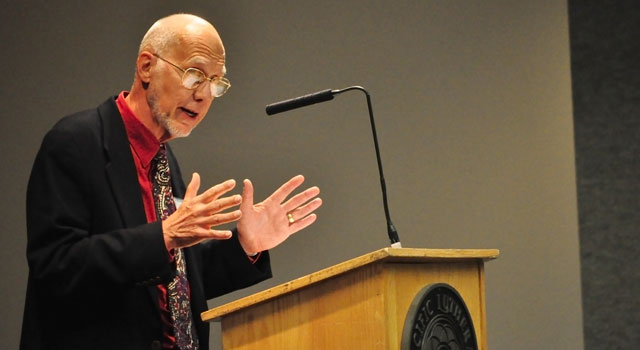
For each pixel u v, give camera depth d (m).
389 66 10.10
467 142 9.97
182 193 5.56
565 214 9.76
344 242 9.99
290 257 10.05
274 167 10.09
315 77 10.16
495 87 9.96
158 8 10.13
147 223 4.93
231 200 4.46
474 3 10.06
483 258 4.42
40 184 4.80
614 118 10.15
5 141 10.11
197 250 5.51
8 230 9.98
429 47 10.08
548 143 9.82
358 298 3.86
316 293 3.98
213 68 5.12
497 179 9.88
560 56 9.87
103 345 4.70
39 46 10.19
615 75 10.19
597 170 10.14
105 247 4.51
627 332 9.92
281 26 10.22
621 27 10.22
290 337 4.04
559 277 9.72
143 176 5.19
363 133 10.06
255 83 10.19
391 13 10.14
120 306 4.77
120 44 10.12
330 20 10.19
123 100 5.25
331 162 10.06
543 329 9.70
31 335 4.74
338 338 3.90
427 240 9.92
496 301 9.79
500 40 9.99
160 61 5.10
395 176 9.99
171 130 5.20
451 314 4.14
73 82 10.12
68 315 4.77
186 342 5.02
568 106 9.82
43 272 4.58
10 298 9.91
